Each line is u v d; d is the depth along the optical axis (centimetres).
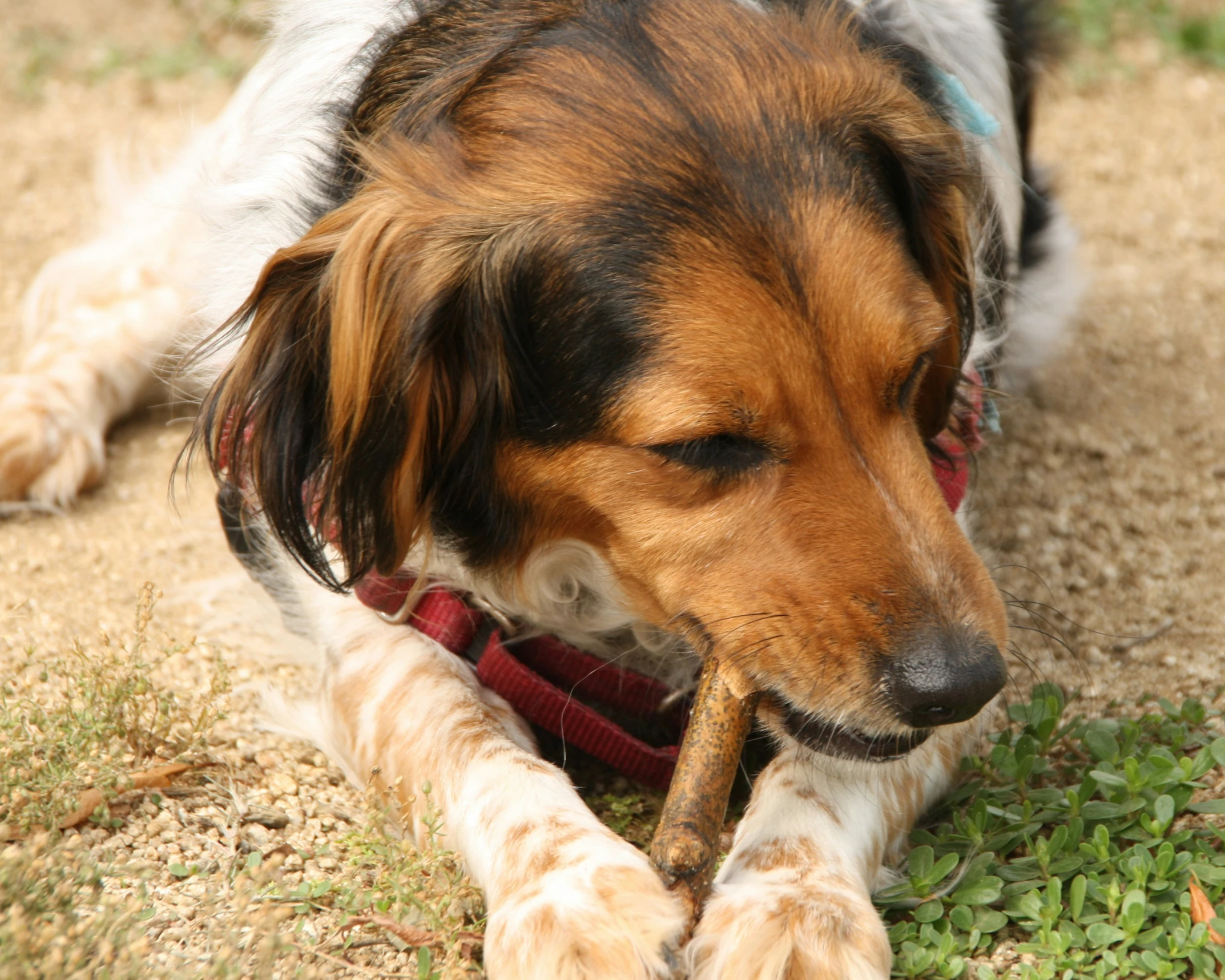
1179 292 864
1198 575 625
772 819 432
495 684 495
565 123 418
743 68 425
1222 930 393
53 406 688
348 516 444
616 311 407
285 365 449
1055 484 691
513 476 446
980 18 701
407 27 475
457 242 422
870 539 401
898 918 432
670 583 427
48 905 388
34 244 907
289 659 579
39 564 637
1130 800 448
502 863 417
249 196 520
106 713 494
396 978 409
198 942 412
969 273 489
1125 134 1052
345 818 486
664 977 376
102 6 1260
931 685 384
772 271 399
